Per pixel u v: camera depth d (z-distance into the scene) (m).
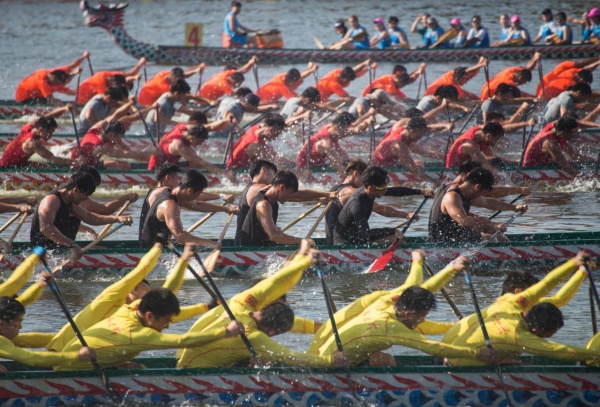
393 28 102.44
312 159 53.88
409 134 51.16
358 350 24.20
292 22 141.50
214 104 65.81
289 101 63.91
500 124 52.88
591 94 61.09
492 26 126.06
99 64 104.31
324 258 36.34
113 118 55.81
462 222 36.09
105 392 23.98
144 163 58.38
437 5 156.25
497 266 36.84
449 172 52.19
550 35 99.19
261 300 24.55
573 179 52.72
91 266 35.72
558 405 24.20
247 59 100.69
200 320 24.78
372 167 35.88
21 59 109.00
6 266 35.31
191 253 25.03
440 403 24.25
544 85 70.75
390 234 36.03
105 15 97.88
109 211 37.16
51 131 51.94
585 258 24.44
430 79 90.88
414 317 23.92
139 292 28.89
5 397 23.75
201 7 170.88
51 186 52.59
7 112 72.69
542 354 23.73
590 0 150.25
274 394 24.23
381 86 73.44
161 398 24.11
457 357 23.91
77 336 23.77
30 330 29.64
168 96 62.56
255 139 53.44
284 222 45.75
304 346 28.44
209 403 24.23
